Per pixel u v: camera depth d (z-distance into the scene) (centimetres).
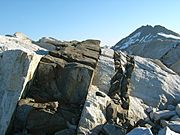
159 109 1970
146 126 1683
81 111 1680
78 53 2116
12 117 1590
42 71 1819
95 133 1561
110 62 2150
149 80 2153
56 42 2591
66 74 1812
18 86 1650
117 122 1647
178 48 3353
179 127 1644
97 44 2428
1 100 1669
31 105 1614
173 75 2334
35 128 1571
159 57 3338
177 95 2092
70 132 1550
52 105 1642
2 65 1758
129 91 2027
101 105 1703
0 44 2078
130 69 2189
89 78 1806
